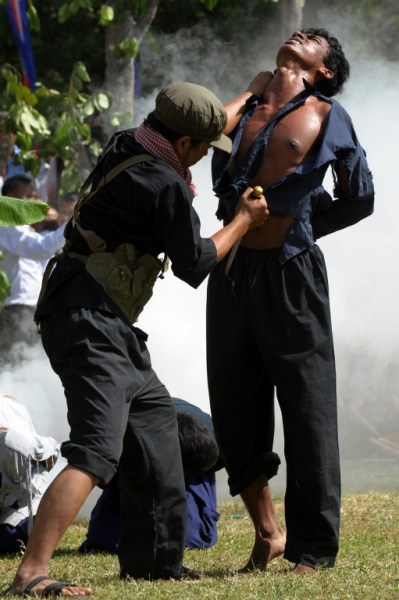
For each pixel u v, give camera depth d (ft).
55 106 79.66
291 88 35.60
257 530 36.04
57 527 29.68
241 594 30.40
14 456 41.29
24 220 35.27
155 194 30.78
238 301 34.83
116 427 30.45
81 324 30.81
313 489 34.53
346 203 35.50
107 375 30.68
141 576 33.53
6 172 92.27
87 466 29.84
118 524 41.91
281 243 34.42
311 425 34.30
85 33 141.18
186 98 31.53
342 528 44.57
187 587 31.76
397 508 49.93
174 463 33.09
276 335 34.27
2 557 41.22
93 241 31.14
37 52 140.26
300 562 34.53
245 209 32.63
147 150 31.45
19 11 84.64
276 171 34.40
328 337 34.71
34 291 75.31
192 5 129.59
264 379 36.09
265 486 36.14
